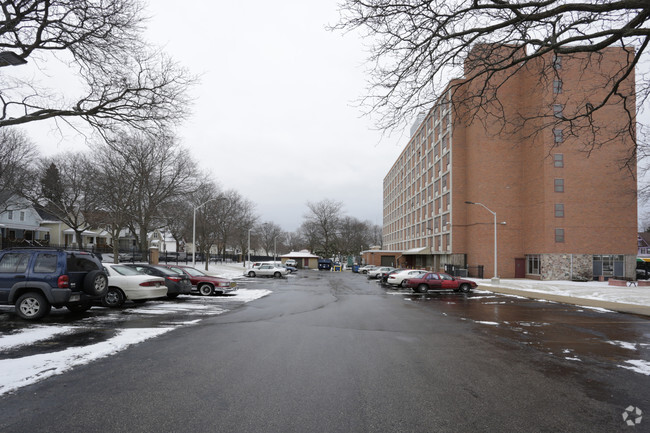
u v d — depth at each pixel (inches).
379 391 192.4
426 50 303.3
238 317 434.9
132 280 484.1
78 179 1247.5
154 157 1091.9
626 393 195.3
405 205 2704.2
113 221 1018.7
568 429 151.2
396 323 420.5
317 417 158.6
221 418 155.9
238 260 3260.3
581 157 1391.5
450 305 628.1
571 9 253.8
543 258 1397.6
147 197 1173.7
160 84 450.0
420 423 154.8
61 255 362.9
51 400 172.4
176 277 594.2
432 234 1980.8
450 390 196.1
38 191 1225.4
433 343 314.5
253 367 230.7
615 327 418.0
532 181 1475.1
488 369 237.6
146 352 262.4
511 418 161.5
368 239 4699.8
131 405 168.2
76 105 426.0
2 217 1622.8
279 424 150.9
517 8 272.1
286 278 1477.6
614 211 1387.8
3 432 139.9
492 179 1539.1
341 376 215.8
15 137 1068.5
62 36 391.5
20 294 362.6
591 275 1373.0
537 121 1250.6
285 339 315.6
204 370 223.0
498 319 470.3
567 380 216.8
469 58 318.7
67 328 332.2
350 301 665.6
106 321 378.0
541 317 494.0
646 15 254.4
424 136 2164.1
